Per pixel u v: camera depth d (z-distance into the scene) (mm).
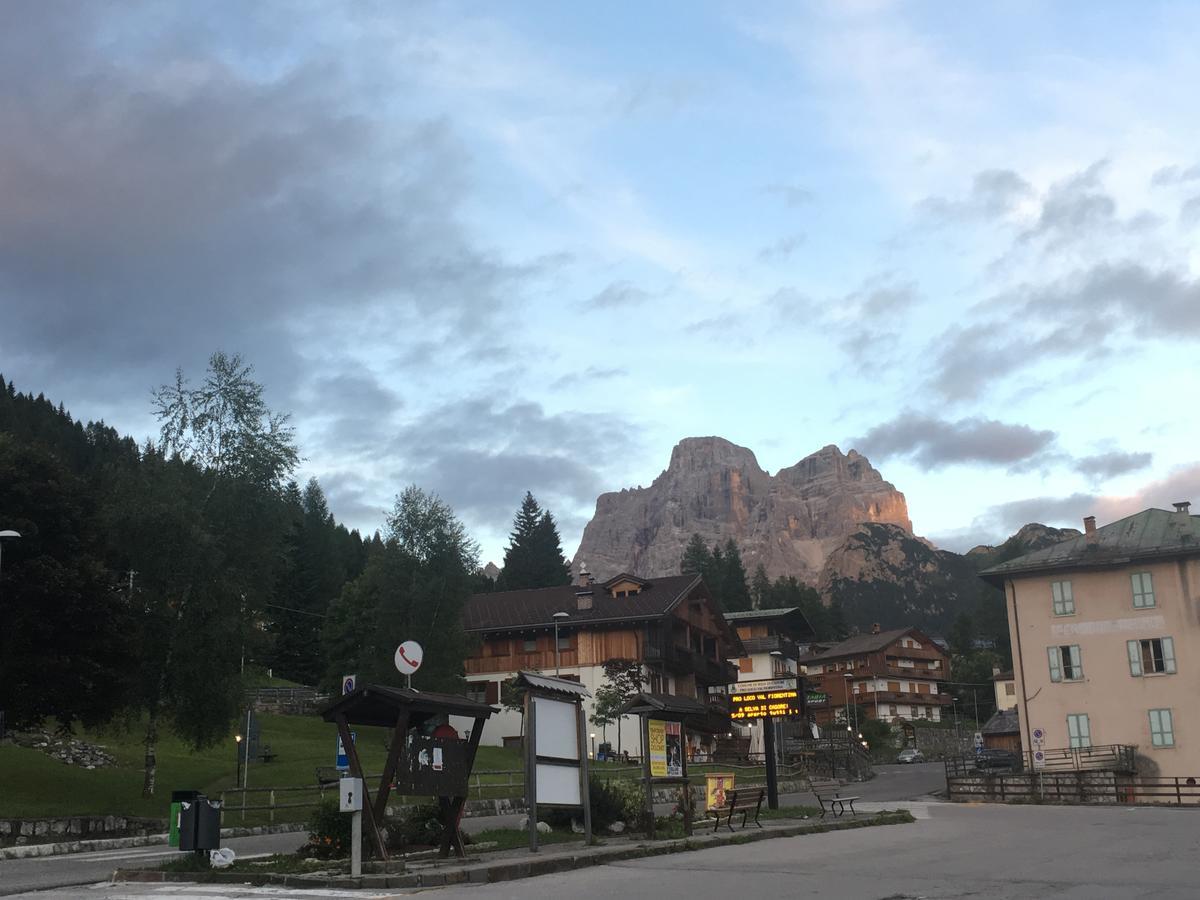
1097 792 47438
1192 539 56062
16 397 123188
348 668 74312
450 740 18062
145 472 39062
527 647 75875
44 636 33188
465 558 68250
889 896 12961
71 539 34969
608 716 68250
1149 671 55219
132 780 41031
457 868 15844
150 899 14031
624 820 23406
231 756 51531
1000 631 196125
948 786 49875
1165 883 14023
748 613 104000
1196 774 53312
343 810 15656
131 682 35844
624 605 76188
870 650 138000
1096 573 57281
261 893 14375
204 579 37719
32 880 17953
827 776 71562
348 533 134125
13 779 36250
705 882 14773
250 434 40562
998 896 12883
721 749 74875
